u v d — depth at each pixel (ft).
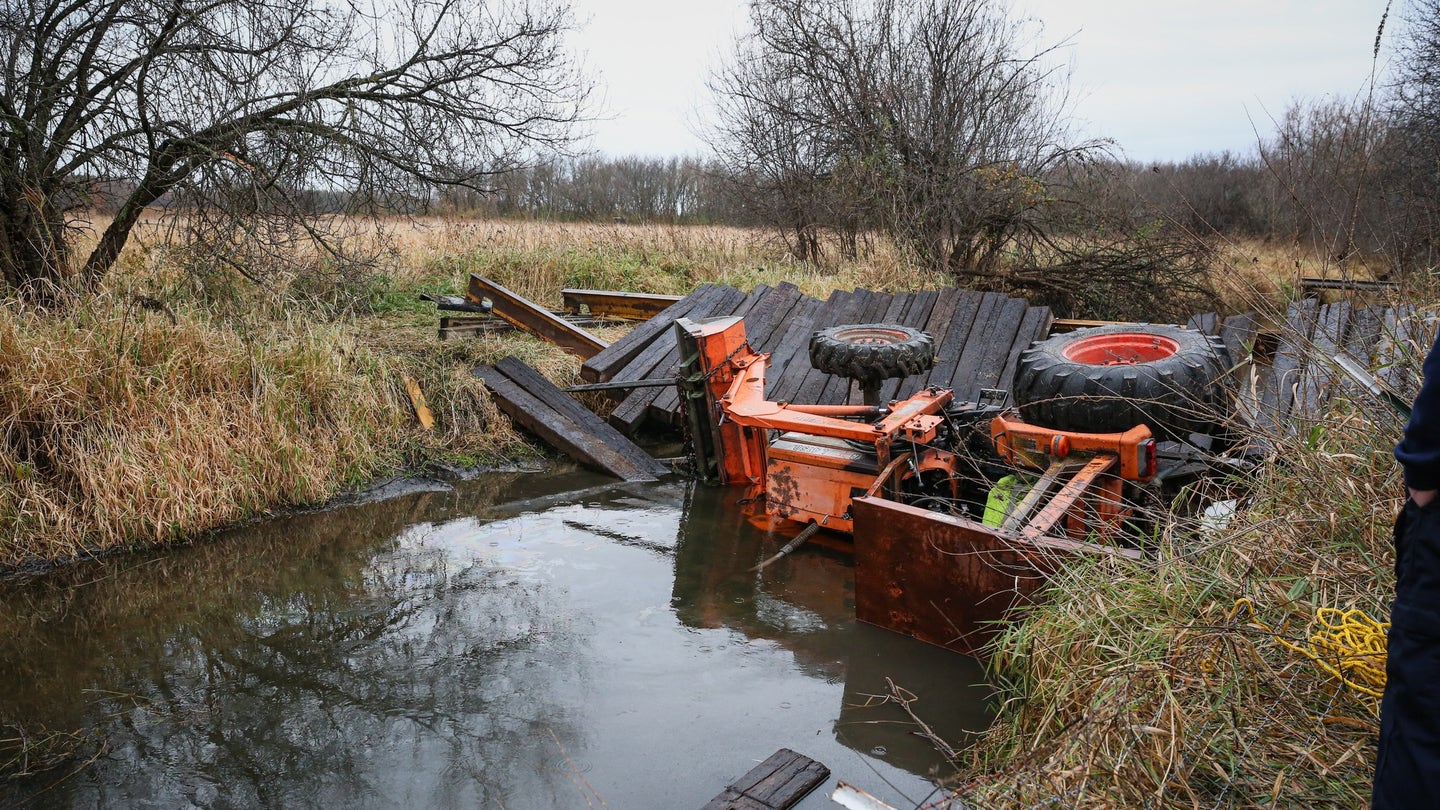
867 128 51.31
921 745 12.02
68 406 20.18
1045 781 9.55
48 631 15.85
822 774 11.26
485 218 54.54
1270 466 13.24
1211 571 11.71
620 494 22.74
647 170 74.64
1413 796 6.15
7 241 25.17
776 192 54.54
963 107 50.37
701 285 32.65
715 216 68.74
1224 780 8.93
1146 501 15.30
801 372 27.81
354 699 13.46
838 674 13.83
